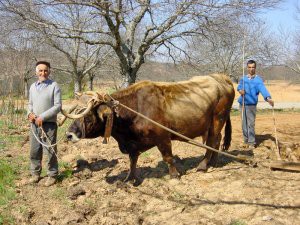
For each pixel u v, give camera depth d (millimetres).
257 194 3783
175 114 4227
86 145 6109
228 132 5156
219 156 5207
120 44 9844
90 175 4578
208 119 4582
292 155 5305
